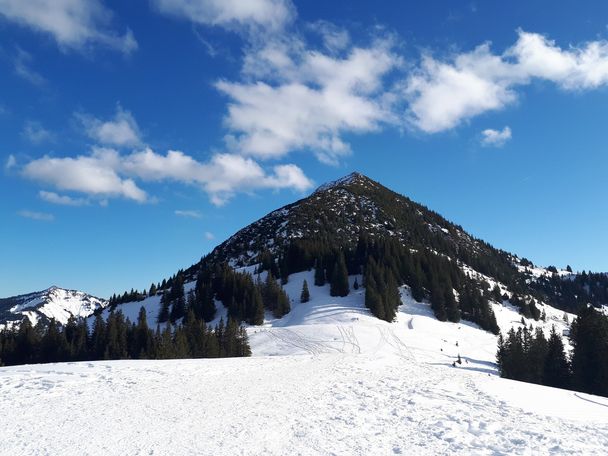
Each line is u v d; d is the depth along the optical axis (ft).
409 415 54.95
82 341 287.89
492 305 463.01
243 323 365.61
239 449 36.55
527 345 202.59
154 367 87.51
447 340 308.81
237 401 57.88
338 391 71.61
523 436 46.57
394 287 392.06
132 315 472.03
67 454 33.17
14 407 48.32
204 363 100.42
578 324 177.47
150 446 36.11
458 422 52.37
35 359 282.36
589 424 56.29
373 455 37.27
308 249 504.84
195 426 43.32
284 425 45.73
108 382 68.80
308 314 359.46
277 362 110.83
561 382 173.68
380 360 125.18
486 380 95.40
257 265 551.18
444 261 486.38
